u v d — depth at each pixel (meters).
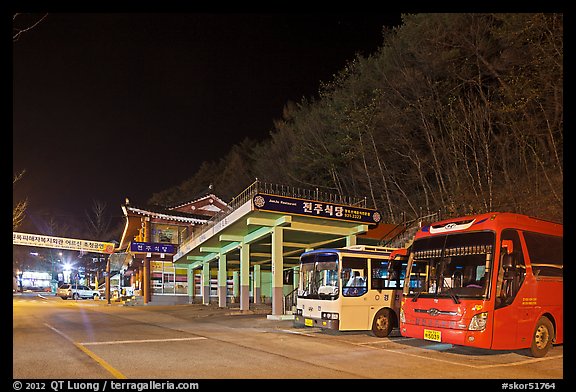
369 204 33.47
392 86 27.94
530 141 24.06
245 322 19.58
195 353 10.90
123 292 47.66
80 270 68.00
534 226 11.28
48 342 12.82
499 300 10.07
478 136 25.23
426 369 9.24
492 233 10.41
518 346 10.27
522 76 19.97
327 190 36.38
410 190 31.20
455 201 24.77
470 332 9.93
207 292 33.97
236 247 25.92
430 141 26.64
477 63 23.73
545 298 11.00
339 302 14.09
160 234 39.78
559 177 20.81
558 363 10.03
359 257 14.84
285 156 42.81
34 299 46.62
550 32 19.11
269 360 9.99
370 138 29.92
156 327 17.64
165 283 38.88
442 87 26.34
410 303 11.34
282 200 18.66
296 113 42.38
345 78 36.28
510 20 19.59
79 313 25.56
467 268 10.62
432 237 11.55
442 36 24.47
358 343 13.04
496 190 24.03
